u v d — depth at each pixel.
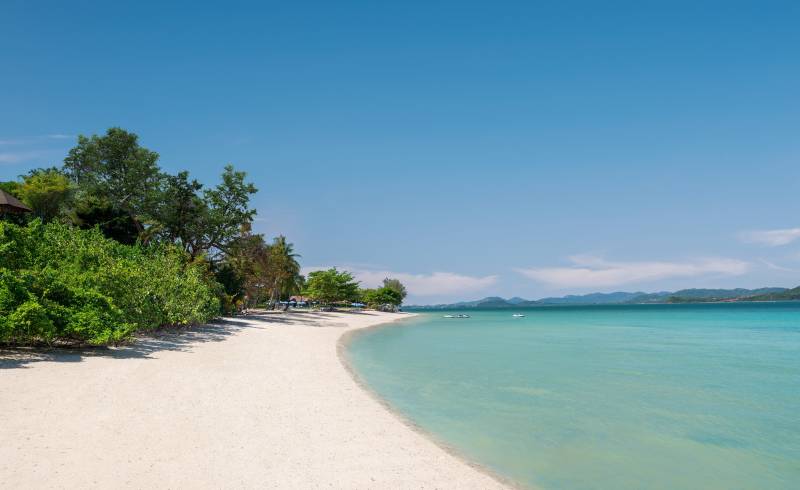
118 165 70.31
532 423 12.30
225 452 8.41
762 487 8.45
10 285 14.59
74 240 23.73
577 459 9.75
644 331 51.75
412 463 8.82
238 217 53.19
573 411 13.66
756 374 20.52
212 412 10.87
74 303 16.47
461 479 8.28
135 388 12.26
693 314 114.50
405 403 14.33
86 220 44.91
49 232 22.88
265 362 19.34
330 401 13.31
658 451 10.32
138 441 8.47
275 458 8.37
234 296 51.41
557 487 8.32
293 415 11.38
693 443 10.90
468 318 98.44
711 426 12.30
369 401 13.81
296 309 90.69
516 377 19.38
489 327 60.91
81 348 17.69
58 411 9.66
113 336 16.34
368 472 8.13
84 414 9.66
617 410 13.85
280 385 14.84
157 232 50.97
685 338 41.25
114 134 69.75
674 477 8.88
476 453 9.86
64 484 6.49
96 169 69.31
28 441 7.91
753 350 30.66
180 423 9.78
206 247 52.66
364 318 76.44
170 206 51.84
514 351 29.94
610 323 71.81
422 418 12.55
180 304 26.41
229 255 54.44
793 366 22.89
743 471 9.23
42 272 16.30
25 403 9.94
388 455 9.14
